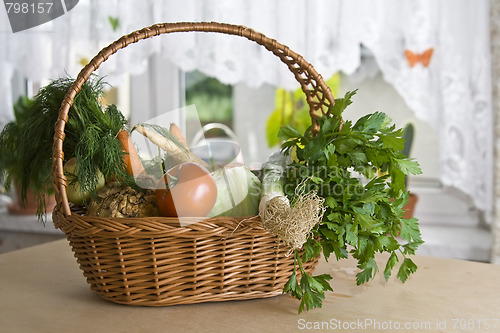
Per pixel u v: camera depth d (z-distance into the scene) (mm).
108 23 2119
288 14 1949
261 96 2246
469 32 1805
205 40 2029
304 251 966
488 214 1841
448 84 1834
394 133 971
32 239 2217
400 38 1886
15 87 2473
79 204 1086
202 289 925
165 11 2049
